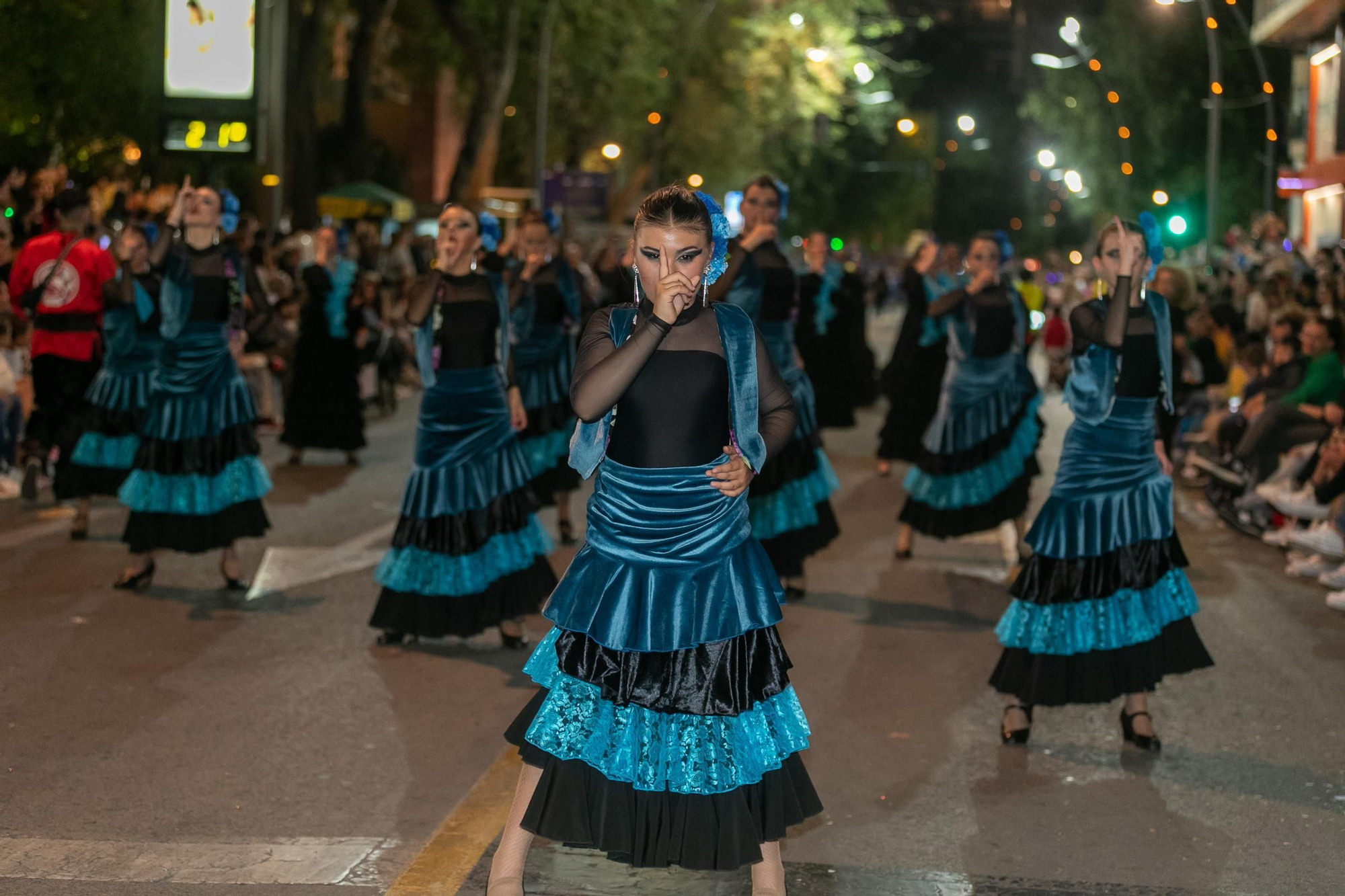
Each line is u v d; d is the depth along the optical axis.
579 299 10.67
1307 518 10.12
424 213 33.12
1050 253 53.75
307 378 13.66
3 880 4.45
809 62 43.56
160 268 8.02
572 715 3.89
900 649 7.58
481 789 5.32
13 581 8.55
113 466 9.76
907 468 14.80
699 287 3.90
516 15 32.19
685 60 41.94
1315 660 7.50
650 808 3.88
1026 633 5.98
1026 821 5.19
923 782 5.59
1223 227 40.25
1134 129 43.62
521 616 7.32
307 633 7.58
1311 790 5.56
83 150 21.23
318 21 30.58
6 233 12.94
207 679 6.71
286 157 30.56
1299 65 32.25
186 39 15.16
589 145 40.34
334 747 5.81
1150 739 6.01
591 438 3.91
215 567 9.12
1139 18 42.41
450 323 7.16
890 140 84.62
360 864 4.65
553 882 4.48
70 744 5.77
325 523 10.74
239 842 4.80
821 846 4.91
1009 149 112.62
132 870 4.55
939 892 4.54
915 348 13.80
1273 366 12.21
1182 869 4.78
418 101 45.12
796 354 8.69
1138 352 5.90
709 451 3.89
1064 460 6.02
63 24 19.27
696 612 3.87
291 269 19.09
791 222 69.62
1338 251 18.61
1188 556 10.45
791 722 4.00
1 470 11.80
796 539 8.62
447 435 7.20
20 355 12.06
